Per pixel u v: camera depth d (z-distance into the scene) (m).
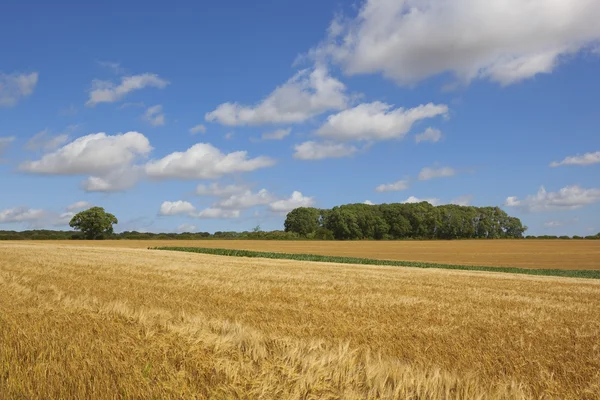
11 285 16.36
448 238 141.25
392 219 133.75
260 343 7.92
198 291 18.06
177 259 39.56
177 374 6.17
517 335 10.80
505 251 82.94
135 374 6.14
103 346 7.30
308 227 141.12
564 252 81.44
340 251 76.88
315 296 17.23
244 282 21.72
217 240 107.88
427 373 6.84
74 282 19.94
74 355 6.97
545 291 22.00
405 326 11.62
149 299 15.45
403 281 24.62
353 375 6.36
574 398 6.55
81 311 10.61
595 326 12.46
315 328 10.84
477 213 150.38
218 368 6.47
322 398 5.66
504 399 6.09
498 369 7.84
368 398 5.68
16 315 9.75
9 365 6.52
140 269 27.92
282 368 6.54
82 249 54.62
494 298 18.20
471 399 5.73
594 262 62.31
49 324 9.03
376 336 10.23
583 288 24.08
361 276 27.12
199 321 9.80
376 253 74.56
